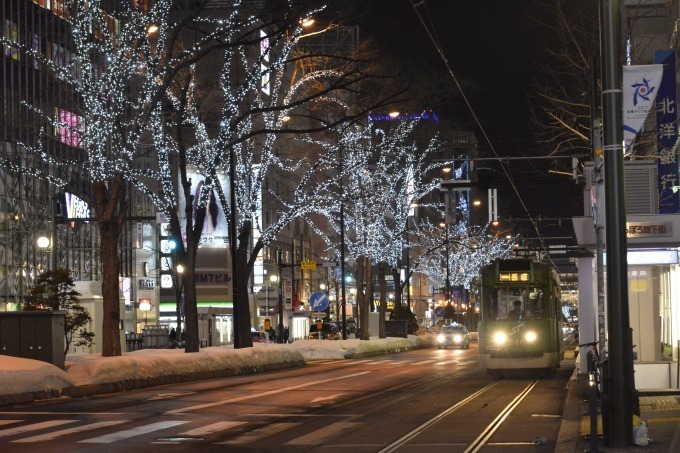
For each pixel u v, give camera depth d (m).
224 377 35.72
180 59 35.03
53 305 42.78
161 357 32.09
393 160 74.00
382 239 70.44
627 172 28.00
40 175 54.56
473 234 108.44
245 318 43.97
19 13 64.06
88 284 58.78
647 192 27.88
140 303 82.06
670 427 15.11
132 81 43.44
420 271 112.56
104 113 34.59
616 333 12.90
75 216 75.75
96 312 49.00
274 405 22.47
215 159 38.00
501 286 34.38
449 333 75.94
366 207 63.66
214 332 69.44
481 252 109.25
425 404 22.81
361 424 18.31
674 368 24.53
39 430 17.27
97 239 82.06
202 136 44.69
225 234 80.12
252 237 84.38
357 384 30.30
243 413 20.48
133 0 47.94
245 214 44.09
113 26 47.19
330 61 49.81
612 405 12.87
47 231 67.25
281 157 74.94
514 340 33.81
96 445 15.09
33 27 62.75
